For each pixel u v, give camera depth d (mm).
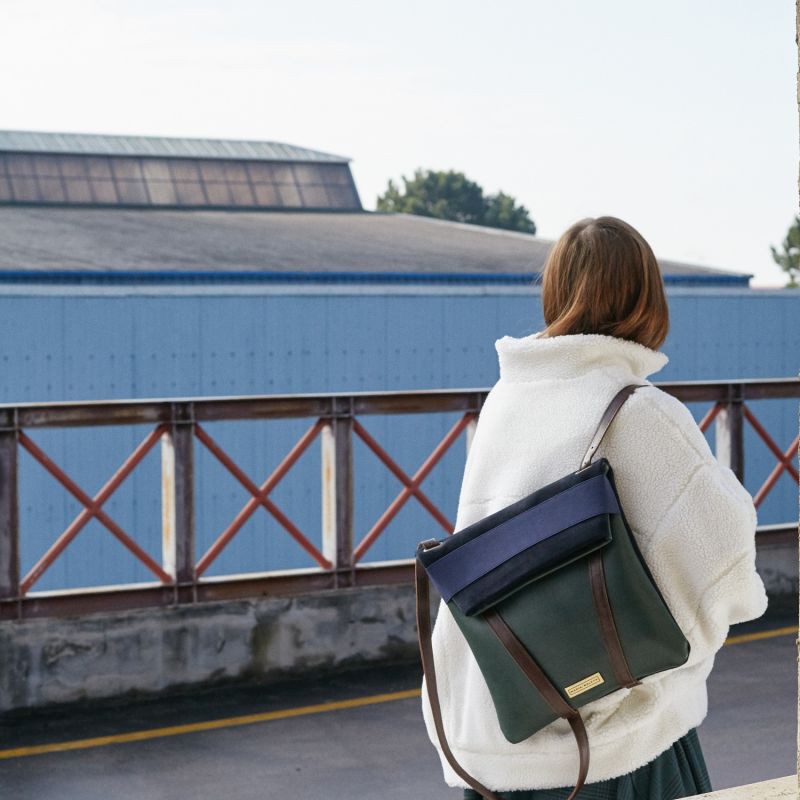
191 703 5641
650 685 2008
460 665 2164
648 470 1962
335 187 38062
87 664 5551
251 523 13438
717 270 27438
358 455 13961
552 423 2045
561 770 2039
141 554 5789
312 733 5227
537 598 1928
